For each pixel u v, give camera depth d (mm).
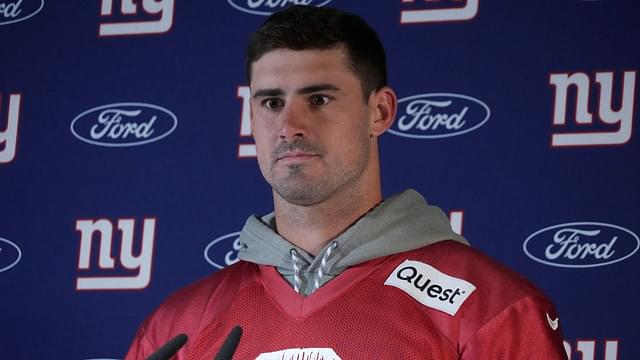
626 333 6566
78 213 7289
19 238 7312
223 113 7258
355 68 4922
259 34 4945
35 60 7516
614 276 6621
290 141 4785
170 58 7375
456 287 4828
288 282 5000
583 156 6758
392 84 7043
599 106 6789
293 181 4816
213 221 7152
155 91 7359
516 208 6781
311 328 4812
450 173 6887
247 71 5023
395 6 7137
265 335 4863
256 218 5242
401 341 4699
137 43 7430
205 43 7363
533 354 4676
